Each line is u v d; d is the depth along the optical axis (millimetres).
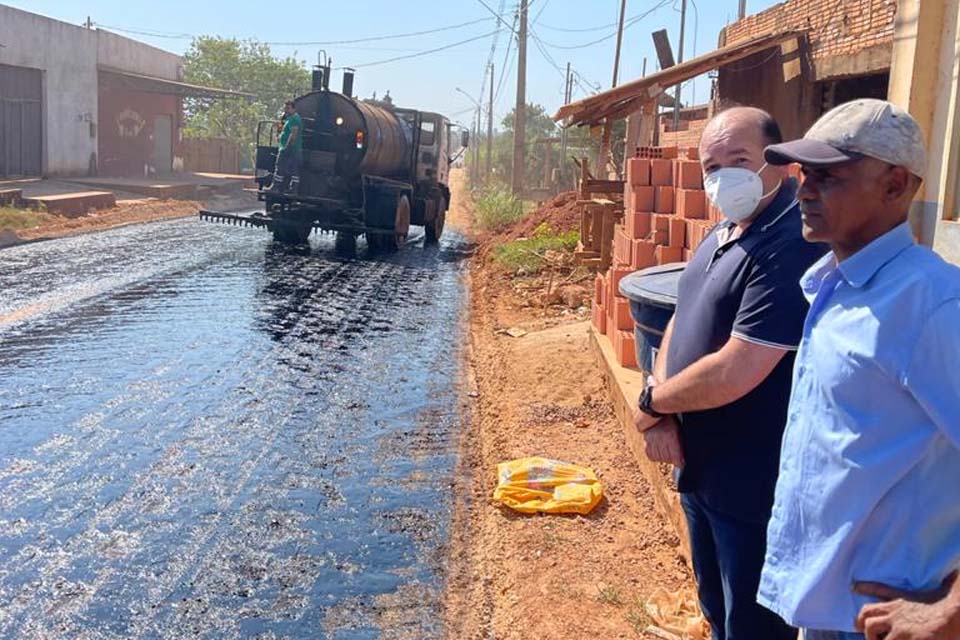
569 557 4871
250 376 8273
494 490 5785
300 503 5574
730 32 17547
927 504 1970
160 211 23656
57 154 27641
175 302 11523
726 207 2887
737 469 2904
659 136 20703
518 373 8625
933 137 4777
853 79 12836
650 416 3057
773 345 2693
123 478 5785
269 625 4223
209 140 40594
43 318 10180
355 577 4719
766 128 2930
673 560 4855
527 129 63594
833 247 2209
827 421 2084
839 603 2086
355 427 7082
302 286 13445
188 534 5070
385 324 11086
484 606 4500
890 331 1964
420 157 21281
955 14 4578
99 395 7445
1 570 4566
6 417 6797
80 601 4324
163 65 36062
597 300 9172
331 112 18125
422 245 21156
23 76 26078
